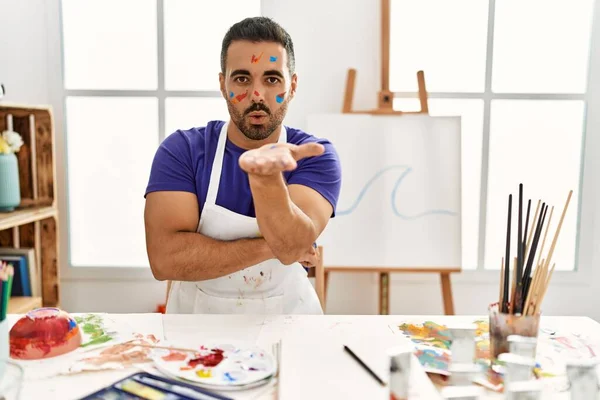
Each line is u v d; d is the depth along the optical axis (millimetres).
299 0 1849
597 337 890
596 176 1896
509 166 1938
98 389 665
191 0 1889
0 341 610
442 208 1788
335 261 1805
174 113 1939
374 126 1787
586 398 599
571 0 1857
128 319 928
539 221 753
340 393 635
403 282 1947
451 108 1906
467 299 1958
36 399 640
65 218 1975
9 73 1757
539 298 743
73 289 1988
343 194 1795
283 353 759
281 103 1092
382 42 1776
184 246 1068
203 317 948
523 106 1905
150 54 1925
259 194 841
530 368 615
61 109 1932
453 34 1886
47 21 1890
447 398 610
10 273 619
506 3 1862
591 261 1930
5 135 1553
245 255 1056
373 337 834
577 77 1900
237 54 1066
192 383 681
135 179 1982
